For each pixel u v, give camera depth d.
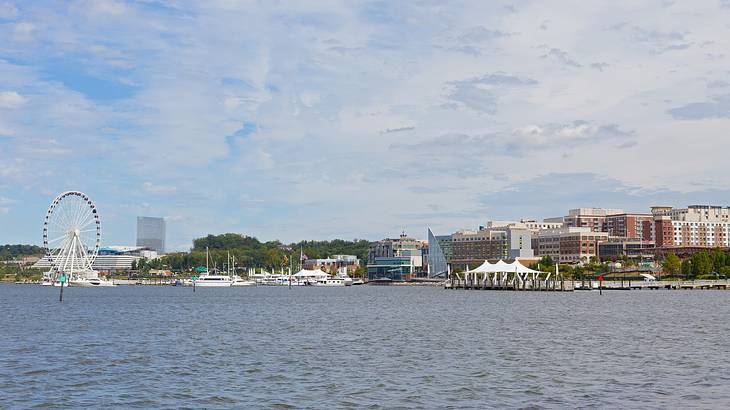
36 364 72.69
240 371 68.06
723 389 58.44
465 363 72.62
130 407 53.25
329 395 57.03
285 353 80.94
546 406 52.94
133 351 83.12
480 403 54.03
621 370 67.81
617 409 51.91
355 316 144.62
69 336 101.44
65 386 60.91
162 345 89.25
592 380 62.66
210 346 88.06
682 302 196.00
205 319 137.50
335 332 106.75
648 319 129.75
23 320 135.12
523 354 79.31
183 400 55.47
